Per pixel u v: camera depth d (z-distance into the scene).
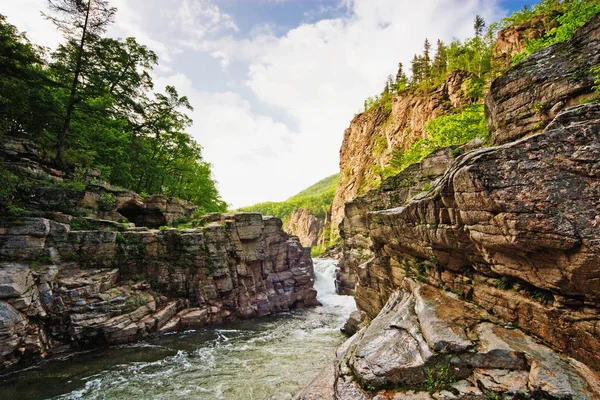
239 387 13.34
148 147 38.28
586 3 19.61
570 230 5.79
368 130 110.31
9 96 21.75
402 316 9.76
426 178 17.64
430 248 11.06
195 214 38.06
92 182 25.88
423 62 96.75
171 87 37.06
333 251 84.81
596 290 5.84
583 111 6.38
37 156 22.84
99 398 12.42
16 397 12.41
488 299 8.72
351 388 7.48
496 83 11.17
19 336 14.98
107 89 31.12
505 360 6.65
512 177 6.74
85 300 18.48
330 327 25.64
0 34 20.81
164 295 24.44
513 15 60.75
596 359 5.88
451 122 29.38
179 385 13.59
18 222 17.66
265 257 33.53
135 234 23.69
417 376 7.05
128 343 19.45
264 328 24.97
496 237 7.15
